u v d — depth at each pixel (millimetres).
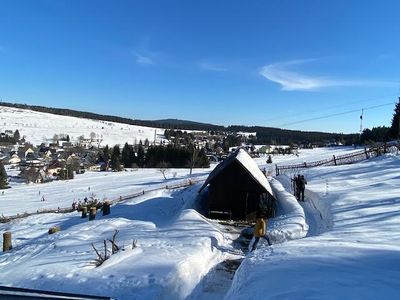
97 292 12188
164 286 12133
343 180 34156
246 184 27266
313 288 8547
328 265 10383
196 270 14055
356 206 22203
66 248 19516
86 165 136250
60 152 182000
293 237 19266
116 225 25484
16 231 34281
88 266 15031
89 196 65875
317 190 29922
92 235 22609
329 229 18781
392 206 21016
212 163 130875
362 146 122750
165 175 92625
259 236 16953
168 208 34469
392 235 14797
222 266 15250
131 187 72625
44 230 32875
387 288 8422
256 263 11570
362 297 7883
